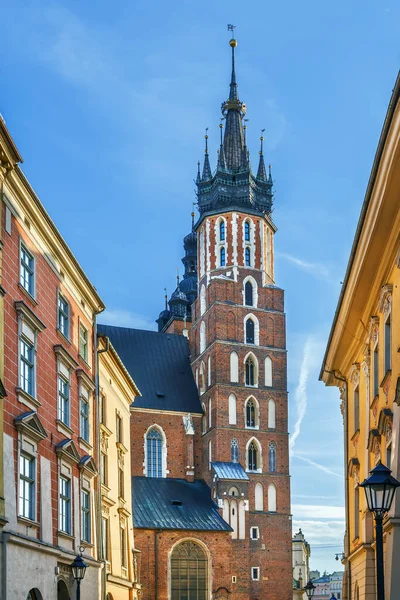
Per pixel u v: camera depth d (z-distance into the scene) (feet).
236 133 354.33
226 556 275.18
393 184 65.31
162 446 311.68
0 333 86.38
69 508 115.03
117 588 168.14
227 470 298.97
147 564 262.88
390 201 68.03
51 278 112.16
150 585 261.24
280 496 306.96
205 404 320.29
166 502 287.69
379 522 55.36
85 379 127.85
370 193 70.64
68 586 110.11
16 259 95.30
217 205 338.75
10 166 89.10
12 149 87.40
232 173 345.10
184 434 314.76
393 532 68.33
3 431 86.02
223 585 271.90
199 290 340.80
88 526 127.44
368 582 91.15
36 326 101.71
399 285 70.38
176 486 302.25
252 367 320.91
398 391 67.72
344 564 112.78
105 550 157.28
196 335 338.13
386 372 76.74
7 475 86.69
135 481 297.53
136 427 309.83
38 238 105.50
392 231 72.02
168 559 266.36
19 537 87.56
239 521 290.56
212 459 306.35
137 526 265.34
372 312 88.84
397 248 71.56
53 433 108.37
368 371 92.68
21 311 94.73
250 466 308.19
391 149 61.77
